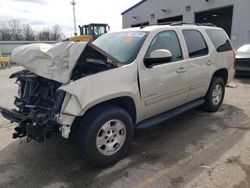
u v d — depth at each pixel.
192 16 18.52
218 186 2.81
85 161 3.39
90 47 3.04
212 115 5.22
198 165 3.25
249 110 5.52
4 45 26.38
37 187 2.90
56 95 3.16
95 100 2.91
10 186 2.92
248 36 14.52
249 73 9.14
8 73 14.39
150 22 23.14
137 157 3.52
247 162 3.29
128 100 3.40
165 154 3.59
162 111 4.06
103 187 2.87
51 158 3.54
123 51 3.64
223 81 5.49
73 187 2.89
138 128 3.63
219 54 5.12
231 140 3.98
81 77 3.00
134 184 2.91
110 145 3.27
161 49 3.72
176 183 2.89
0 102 6.29
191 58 4.36
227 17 20.41
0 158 3.56
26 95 3.65
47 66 3.04
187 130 4.45
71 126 2.96
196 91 4.64
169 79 3.87
